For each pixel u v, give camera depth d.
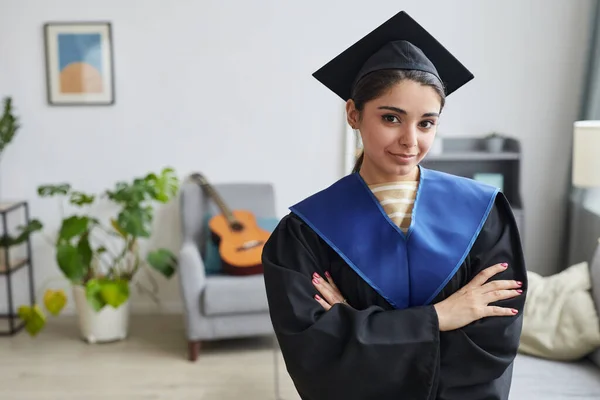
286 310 1.24
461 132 4.04
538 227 4.10
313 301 1.24
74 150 4.05
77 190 4.09
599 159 2.67
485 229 1.30
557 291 2.56
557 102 3.99
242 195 3.89
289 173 4.09
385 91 1.19
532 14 3.92
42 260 4.13
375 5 3.92
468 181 1.36
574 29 3.92
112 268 3.90
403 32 1.28
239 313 3.38
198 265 3.36
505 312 1.23
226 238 3.54
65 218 3.84
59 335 3.82
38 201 4.09
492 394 1.24
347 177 1.35
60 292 3.75
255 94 4.02
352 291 1.27
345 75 1.37
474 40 3.95
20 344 3.68
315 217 1.31
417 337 1.18
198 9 3.94
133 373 3.26
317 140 4.06
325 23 3.95
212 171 4.09
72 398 2.98
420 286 1.26
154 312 4.19
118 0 3.92
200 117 4.03
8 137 3.87
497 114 4.02
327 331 1.19
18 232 4.10
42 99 4.01
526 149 4.04
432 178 1.34
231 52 3.98
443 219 1.29
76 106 4.01
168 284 4.18
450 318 1.21
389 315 1.20
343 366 1.18
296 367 1.21
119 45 3.96
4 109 4.00
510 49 3.96
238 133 4.05
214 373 3.26
